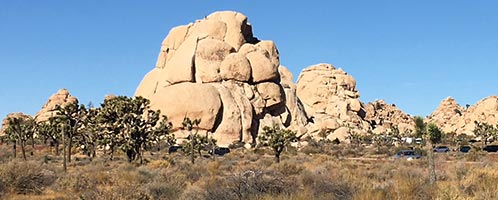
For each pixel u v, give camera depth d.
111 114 53.16
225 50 130.12
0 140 98.69
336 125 136.25
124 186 17.39
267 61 129.75
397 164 39.03
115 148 71.88
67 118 54.00
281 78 142.25
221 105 115.81
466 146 87.19
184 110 111.50
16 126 68.31
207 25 138.25
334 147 94.50
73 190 21.88
